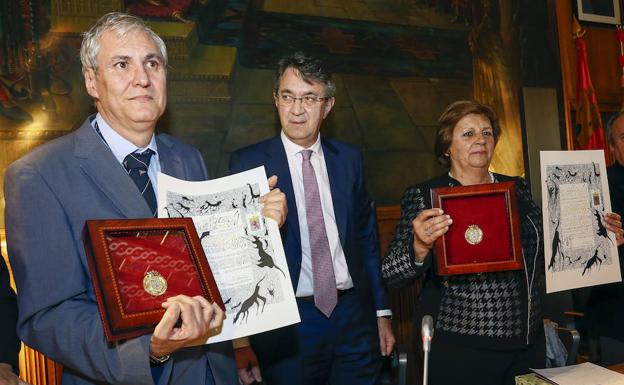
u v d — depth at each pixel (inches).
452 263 63.7
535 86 141.5
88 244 41.7
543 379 60.0
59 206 47.1
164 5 107.5
